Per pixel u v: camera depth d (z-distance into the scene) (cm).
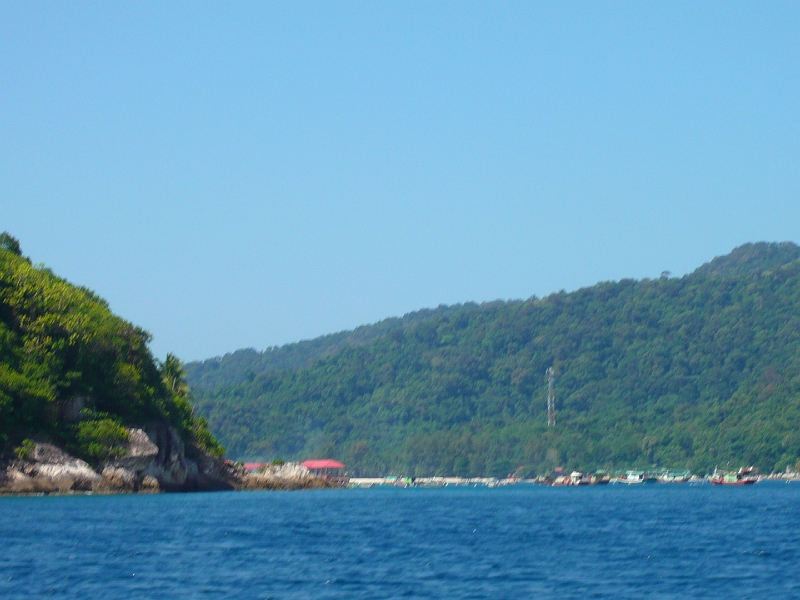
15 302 15900
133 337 17800
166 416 18188
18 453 14788
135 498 14950
